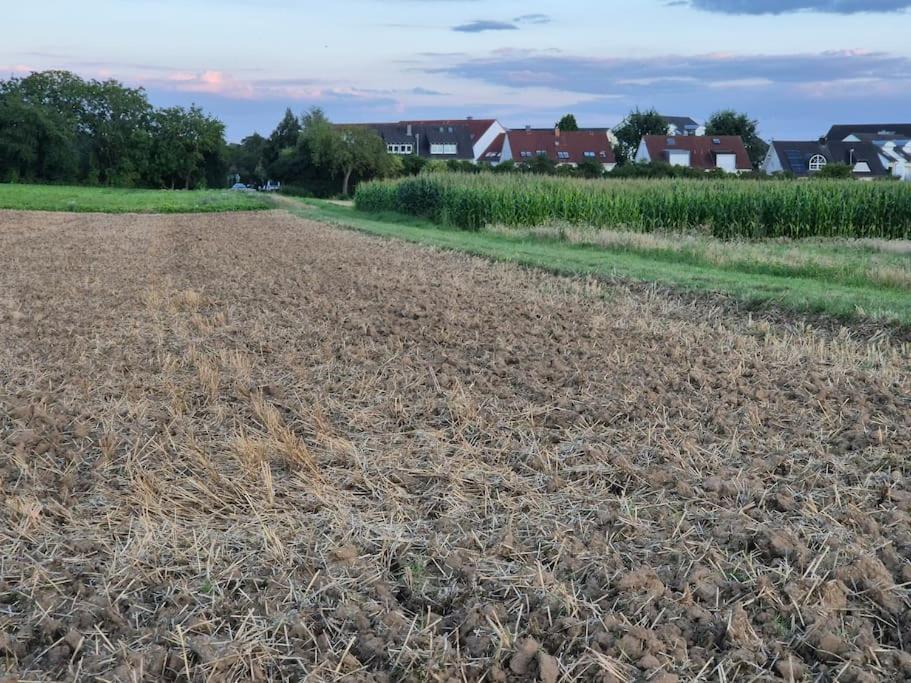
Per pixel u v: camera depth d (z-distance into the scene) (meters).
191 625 4.11
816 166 76.69
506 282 14.62
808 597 4.18
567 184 27.53
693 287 13.41
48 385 8.16
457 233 25.95
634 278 14.42
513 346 9.60
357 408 7.32
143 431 6.80
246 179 99.19
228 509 5.40
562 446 6.33
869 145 77.69
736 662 3.73
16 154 80.12
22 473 5.94
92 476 5.92
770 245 20.38
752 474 5.72
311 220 34.69
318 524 5.16
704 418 6.93
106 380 8.25
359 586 4.47
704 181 28.08
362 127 74.69
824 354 9.17
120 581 4.54
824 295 12.09
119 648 3.98
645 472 5.79
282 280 14.98
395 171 74.25
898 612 4.10
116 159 87.19
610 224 24.36
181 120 89.38
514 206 25.92
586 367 8.64
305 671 3.79
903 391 7.67
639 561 4.64
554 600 4.21
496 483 5.71
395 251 20.17
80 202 46.22
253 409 7.23
